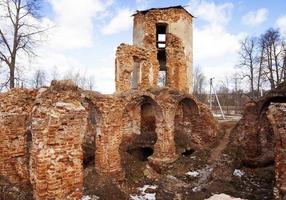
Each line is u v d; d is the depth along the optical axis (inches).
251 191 428.1
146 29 779.4
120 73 677.3
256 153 575.5
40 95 282.4
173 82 778.2
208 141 674.8
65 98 276.4
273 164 523.5
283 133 346.6
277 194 347.9
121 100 528.4
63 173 261.4
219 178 461.1
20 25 752.3
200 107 684.1
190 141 682.8
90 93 476.4
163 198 416.8
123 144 645.3
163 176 526.3
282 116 349.1
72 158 268.7
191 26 847.7
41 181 250.7
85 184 442.9
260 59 1295.5
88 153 579.5
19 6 748.6
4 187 304.8
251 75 1348.4
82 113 278.7
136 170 542.3
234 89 1802.4
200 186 448.5
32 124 265.9
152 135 666.8
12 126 341.7
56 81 277.4
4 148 335.6
